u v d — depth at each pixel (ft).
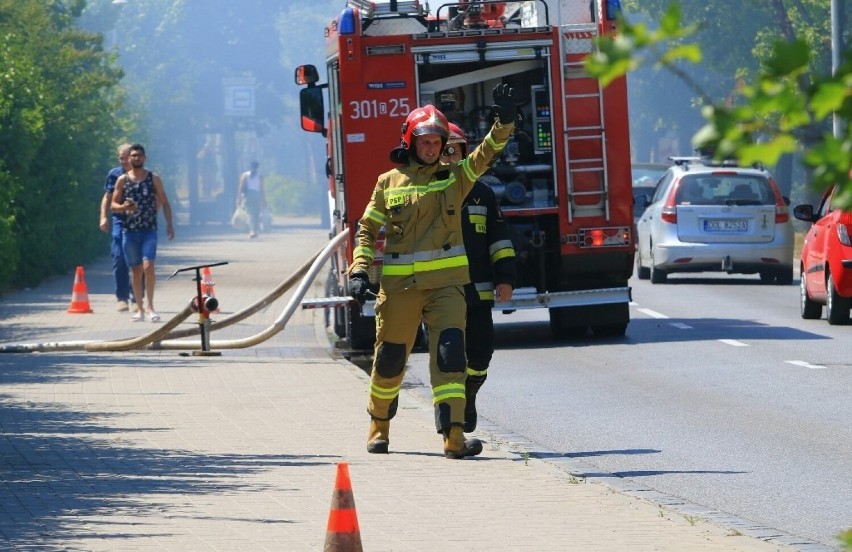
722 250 205.77
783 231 206.80
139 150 162.20
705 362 121.90
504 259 78.84
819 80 15.69
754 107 16.08
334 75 145.07
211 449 77.05
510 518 59.21
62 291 210.18
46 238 218.59
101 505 59.67
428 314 75.72
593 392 105.70
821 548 54.08
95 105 269.85
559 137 138.10
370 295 76.02
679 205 207.72
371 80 136.36
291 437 82.28
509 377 115.96
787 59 15.98
